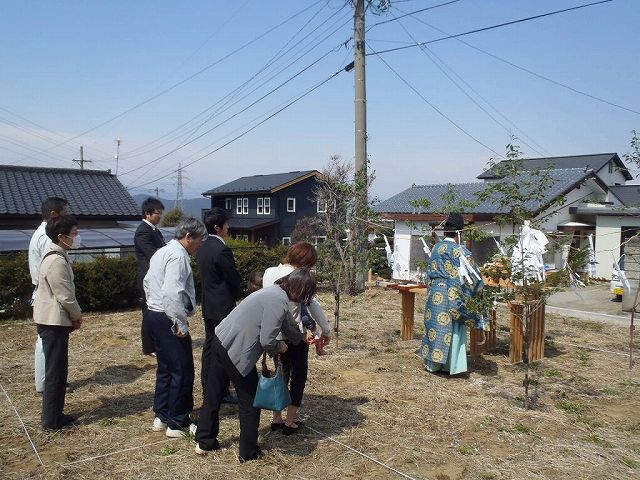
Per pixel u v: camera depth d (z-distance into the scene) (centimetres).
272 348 360
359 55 1209
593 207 1748
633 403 522
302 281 375
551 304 1251
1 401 498
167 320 410
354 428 444
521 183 557
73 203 1681
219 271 463
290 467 375
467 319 572
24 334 796
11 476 357
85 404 495
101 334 787
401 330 782
